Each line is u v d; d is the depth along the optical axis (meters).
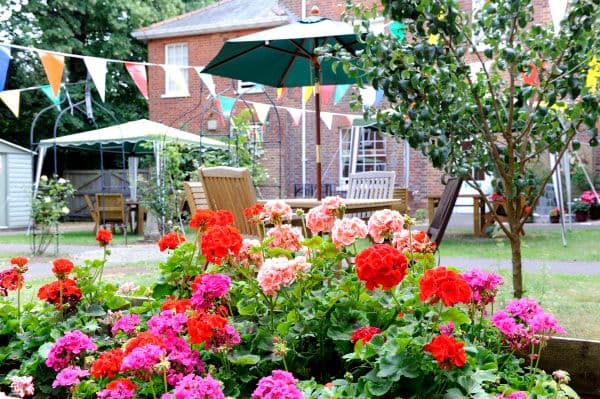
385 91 2.64
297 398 1.19
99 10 19.91
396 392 1.51
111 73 20.53
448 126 2.67
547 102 2.65
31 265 6.75
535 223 11.81
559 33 2.61
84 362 1.85
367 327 1.76
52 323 2.31
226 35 16.33
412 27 2.68
